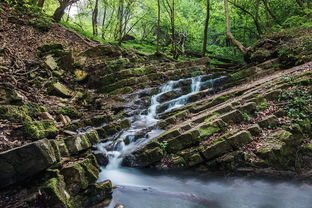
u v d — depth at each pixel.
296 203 4.86
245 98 8.00
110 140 7.20
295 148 5.95
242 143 6.18
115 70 11.90
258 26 18.20
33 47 11.98
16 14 13.50
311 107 6.67
